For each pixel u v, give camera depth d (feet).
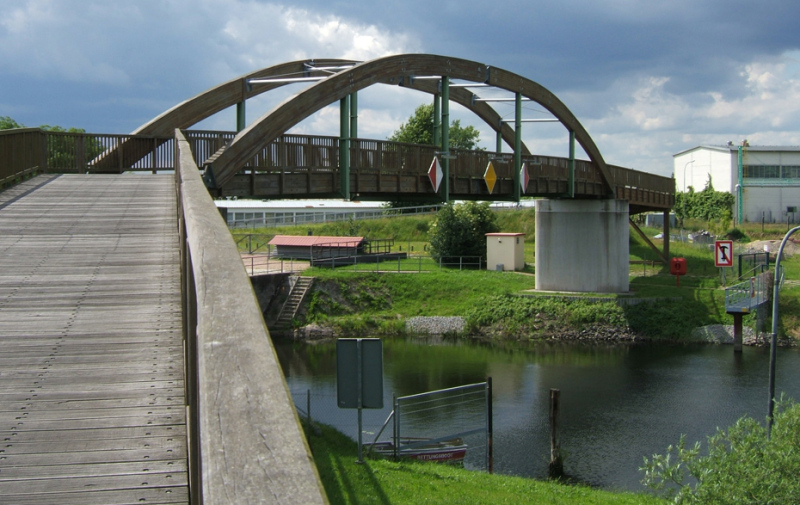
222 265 10.66
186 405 18.13
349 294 169.58
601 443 80.33
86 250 35.35
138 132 82.28
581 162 148.77
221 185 67.87
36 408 17.90
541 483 58.39
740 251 212.43
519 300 160.86
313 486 5.79
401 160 97.55
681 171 339.98
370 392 44.04
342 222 269.03
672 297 155.84
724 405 96.22
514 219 275.39
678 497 38.99
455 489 51.90
